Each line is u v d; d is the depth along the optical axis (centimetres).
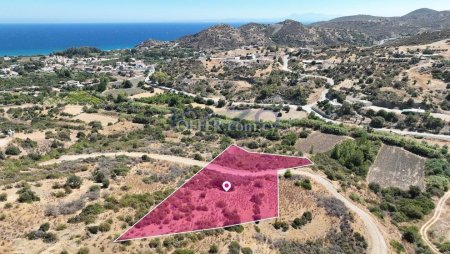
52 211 4912
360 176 9900
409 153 11962
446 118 15138
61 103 16462
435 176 10475
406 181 10200
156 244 4353
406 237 6912
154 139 10875
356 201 7194
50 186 5872
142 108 16150
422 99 16488
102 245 4272
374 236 6047
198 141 10856
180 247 4406
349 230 5884
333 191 7188
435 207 8956
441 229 8006
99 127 12512
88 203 5241
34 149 9881
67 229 4550
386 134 13312
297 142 12344
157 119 13875
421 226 8031
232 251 4525
